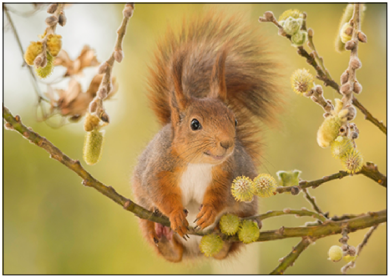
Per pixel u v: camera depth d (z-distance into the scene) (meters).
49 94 7.86
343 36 6.30
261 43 10.27
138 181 9.80
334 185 19.64
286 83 10.26
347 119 6.14
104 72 6.35
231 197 8.63
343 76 6.17
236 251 9.88
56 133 19.12
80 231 18.50
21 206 17.89
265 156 10.54
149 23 21.58
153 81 10.23
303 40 6.44
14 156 18.08
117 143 20.70
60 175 18.84
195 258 10.09
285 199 18.52
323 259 18.27
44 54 6.07
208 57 10.26
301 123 19.50
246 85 10.34
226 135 7.86
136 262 18.48
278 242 18.27
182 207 8.30
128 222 19.05
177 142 8.45
